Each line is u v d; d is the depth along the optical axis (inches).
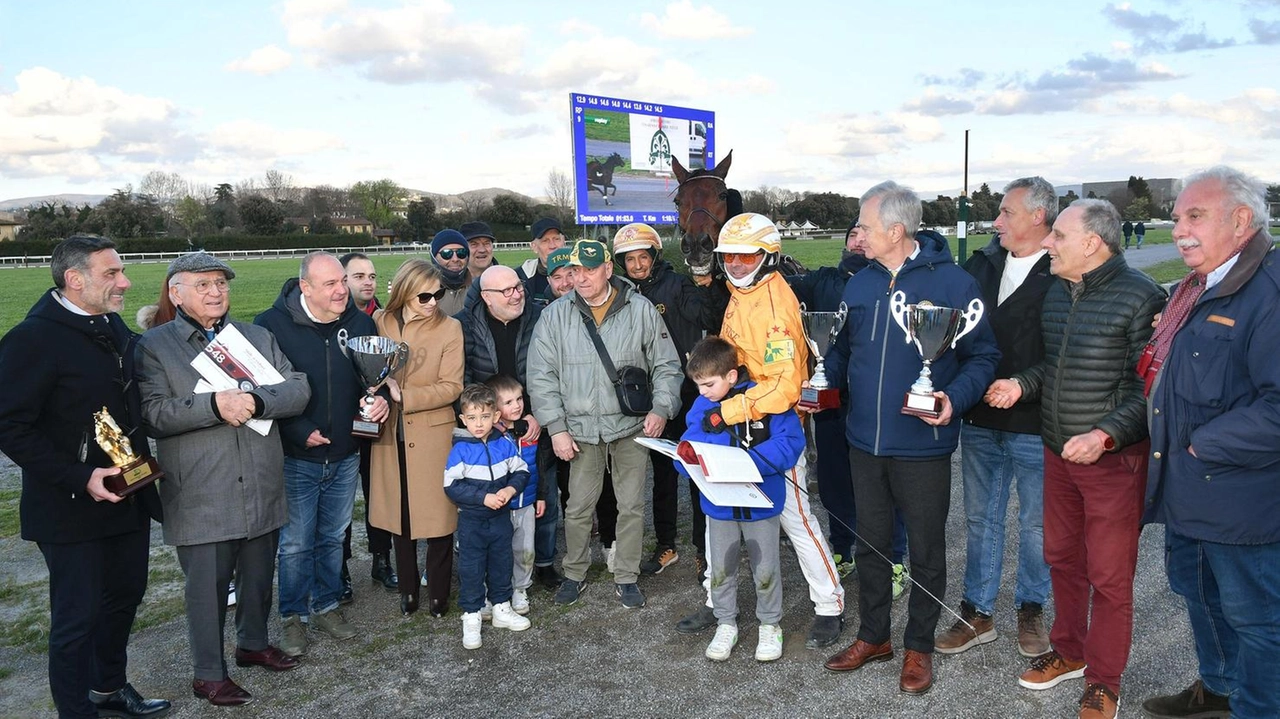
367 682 136.2
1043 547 127.7
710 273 171.0
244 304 876.0
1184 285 107.7
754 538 136.6
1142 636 141.1
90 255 115.0
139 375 126.7
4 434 108.0
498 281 163.2
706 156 650.8
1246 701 105.9
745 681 132.2
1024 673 127.9
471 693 131.4
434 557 158.7
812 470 249.3
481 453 147.8
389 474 158.6
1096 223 114.2
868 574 133.0
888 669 134.6
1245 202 97.3
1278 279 95.3
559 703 127.1
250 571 136.4
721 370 134.4
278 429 136.0
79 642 116.3
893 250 125.2
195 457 126.3
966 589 144.6
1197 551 112.5
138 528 123.2
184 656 147.7
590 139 564.4
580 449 162.1
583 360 158.1
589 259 151.3
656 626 154.3
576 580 167.3
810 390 133.9
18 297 992.9
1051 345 122.3
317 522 153.8
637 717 122.2
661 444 137.2
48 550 116.3
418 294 155.0
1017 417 132.3
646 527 212.5
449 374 158.6
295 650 145.4
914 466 124.0
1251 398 98.9
